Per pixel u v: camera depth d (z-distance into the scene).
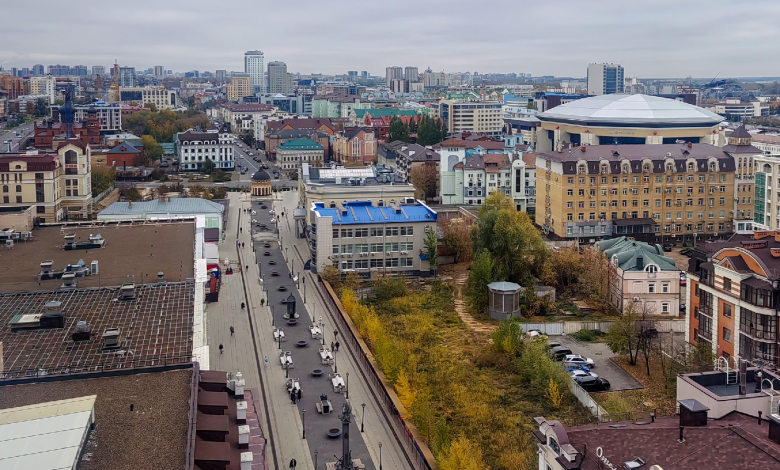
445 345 153.50
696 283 135.00
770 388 79.75
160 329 93.94
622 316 146.75
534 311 174.12
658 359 141.00
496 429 113.69
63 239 145.50
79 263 123.25
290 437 112.88
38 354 85.88
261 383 133.75
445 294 189.00
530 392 127.62
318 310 178.50
